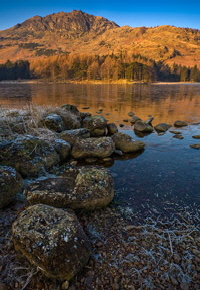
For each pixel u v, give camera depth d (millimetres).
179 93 36656
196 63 160125
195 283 2562
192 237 3293
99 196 3848
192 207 4109
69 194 3742
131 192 4656
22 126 7090
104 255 2928
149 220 3701
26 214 2979
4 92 37750
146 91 42281
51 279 2500
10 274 2564
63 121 9211
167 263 2822
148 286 2510
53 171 5547
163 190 4746
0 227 3307
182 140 8695
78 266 2553
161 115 14844
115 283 2525
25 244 2619
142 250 3027
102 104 20906
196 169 5879
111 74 103750
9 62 121688
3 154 5043
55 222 2850
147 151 7434
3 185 3768
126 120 12703
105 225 3547
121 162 6457
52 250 2496
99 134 9500
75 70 116562
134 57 130500
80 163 6375
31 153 5348
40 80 112812
